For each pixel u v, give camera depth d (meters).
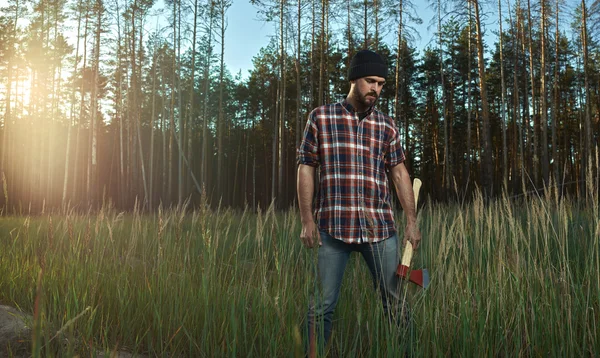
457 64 29.81
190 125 26.19
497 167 32.50
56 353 2.33
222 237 3.88
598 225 2.48
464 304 2.38
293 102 32.41
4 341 2.65
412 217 2.46
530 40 21.55
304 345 2.13
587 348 2.37
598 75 28.02
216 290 2.95
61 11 24.31
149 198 25.14
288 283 2.85
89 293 3.13
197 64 29.73
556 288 2.53
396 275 2.39
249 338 2.65
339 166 2.42
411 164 35.06
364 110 2.47
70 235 3.48
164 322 2.82
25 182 26.59
